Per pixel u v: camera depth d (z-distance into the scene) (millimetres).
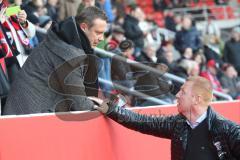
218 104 13828
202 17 41031
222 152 9641
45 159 9766
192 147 9797
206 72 24625
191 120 9844
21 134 9516
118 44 19625
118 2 33969
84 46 10430
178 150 9961
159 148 12094
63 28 10305
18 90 10359
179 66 22219
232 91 26297
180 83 19297
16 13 12812
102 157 10680
